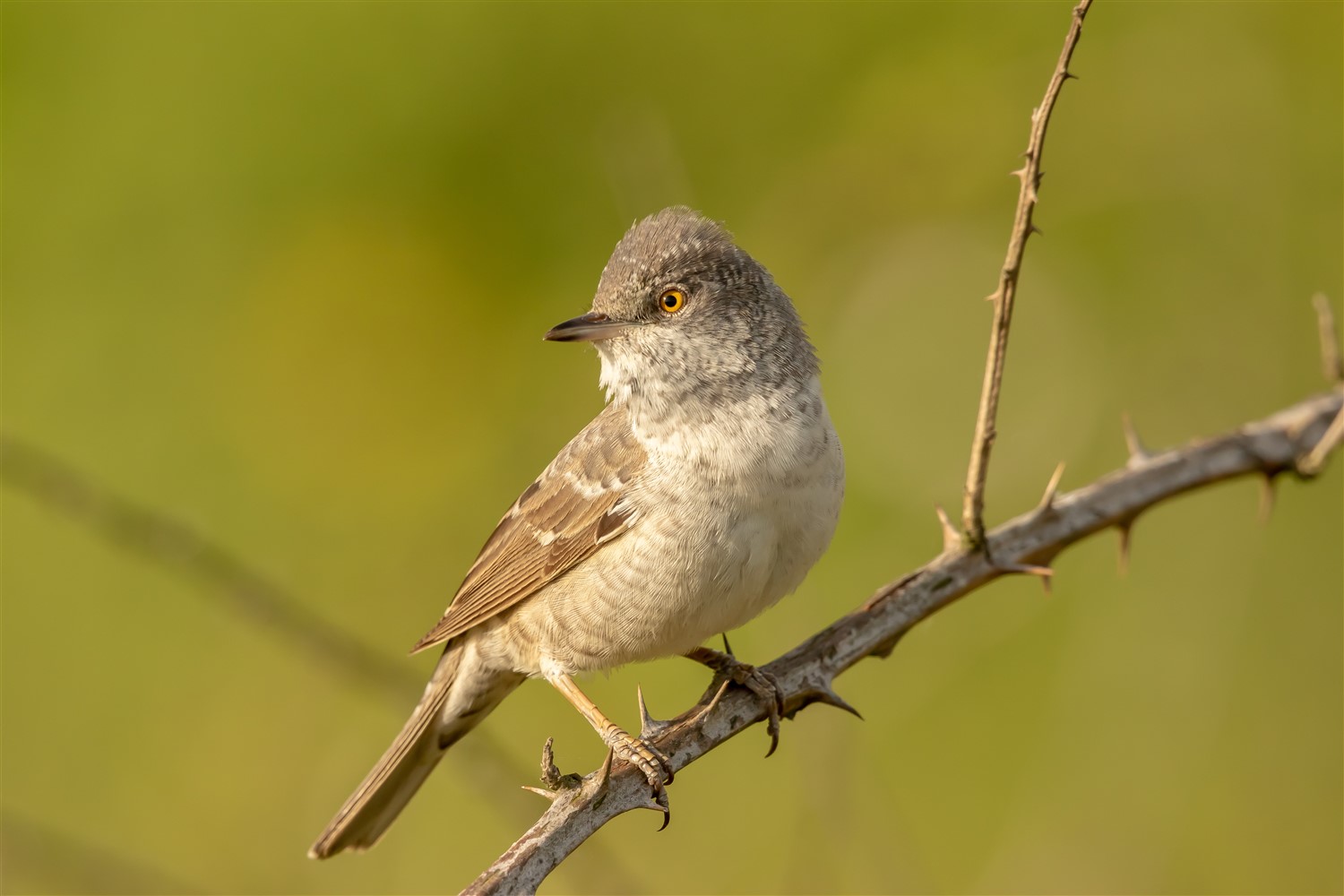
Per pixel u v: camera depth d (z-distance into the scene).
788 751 10.91
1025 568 7.13
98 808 11.87
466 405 13.30
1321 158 12.55
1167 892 9.69
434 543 13.09
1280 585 10.76
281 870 11.55
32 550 12.50
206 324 13.14
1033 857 9.73
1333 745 10.23
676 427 7.16
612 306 7.45
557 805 5.88
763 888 10.38
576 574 7.40
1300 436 8.16
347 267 13.28
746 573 7.09
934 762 10.79
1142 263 13.02
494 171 13.16
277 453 13.26
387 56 13.12
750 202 13.26
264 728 12.15
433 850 11.30
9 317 12.75
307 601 12.70
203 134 13.03
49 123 12.91
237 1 13.03
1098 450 12.45
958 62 13.38
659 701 11.84
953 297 13.16
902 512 12.39
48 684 12.26
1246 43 12.90
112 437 12.80
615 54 13.18
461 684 8.06
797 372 7.34
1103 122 13.20
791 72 13.35
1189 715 10.34
